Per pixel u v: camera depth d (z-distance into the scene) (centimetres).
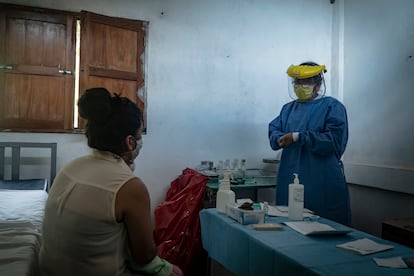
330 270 104
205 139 313
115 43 277
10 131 256
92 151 111
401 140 277
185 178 275
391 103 287
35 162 266
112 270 101
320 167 225
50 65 264
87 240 98
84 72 263
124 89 282
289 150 238
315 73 224
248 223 154
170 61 300
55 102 266
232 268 151
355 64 325
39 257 107
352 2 329
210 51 313
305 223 154
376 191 297
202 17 311
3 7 252
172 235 248
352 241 131
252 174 321
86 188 100
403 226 212
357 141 321
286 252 119
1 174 251
